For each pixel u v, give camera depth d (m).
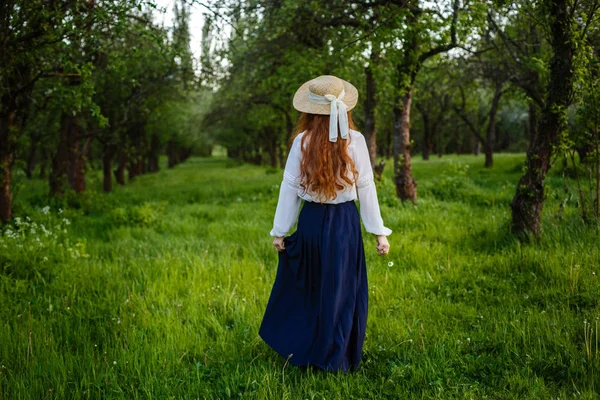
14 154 8.16
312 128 2.95
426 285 4.56
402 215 8.02
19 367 3.07
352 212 3.05
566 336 3.17
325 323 2.92
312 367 2.98
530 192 5.66
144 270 5.30
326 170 2.88
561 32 5.32
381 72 9.64
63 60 5.79
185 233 7.95
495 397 2.62
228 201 12.91
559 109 5.42
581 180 10.88
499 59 12.14
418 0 8.08
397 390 2.75
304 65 10.42
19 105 7.69
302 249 3.02
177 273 5.15
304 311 3.04
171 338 3.44
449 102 30.77
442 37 8.03
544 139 5.61
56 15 5.38
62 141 12.52
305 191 2.96
